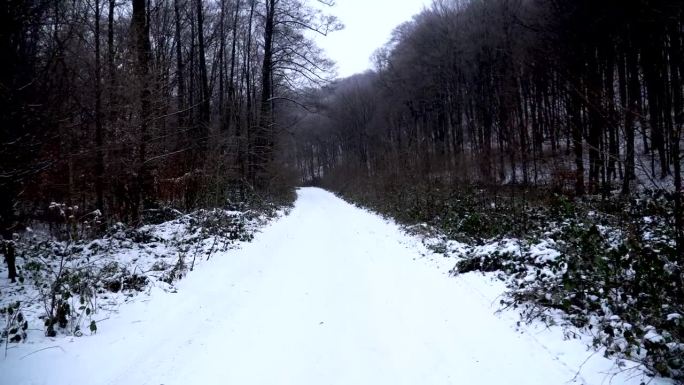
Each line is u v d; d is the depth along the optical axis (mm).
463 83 33312
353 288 7965
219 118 22938
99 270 8414
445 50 33344
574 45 15398
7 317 6141
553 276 6641
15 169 6816
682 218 5703
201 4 21953
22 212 9219
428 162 20547
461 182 17750
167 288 7637
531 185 15750
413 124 42469
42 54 7969
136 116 12578
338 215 23766
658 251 6348
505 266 7809
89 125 10961
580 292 5793
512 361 4754
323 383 4480
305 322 6215
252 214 17859
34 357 4852
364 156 51469
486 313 6223
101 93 11180
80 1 11938
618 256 5918
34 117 6828
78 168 10836
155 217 14500
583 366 4453
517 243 8766
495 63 25562
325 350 5266
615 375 4207
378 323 6117
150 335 5648
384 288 7887
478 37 28219
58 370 4605
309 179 89062
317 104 26766
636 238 6316
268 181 26406
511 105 18484
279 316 6477
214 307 6859
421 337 5562
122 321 6109
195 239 11984
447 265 9211
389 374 4645
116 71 11898
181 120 19453
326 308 6832
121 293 7371
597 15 14914
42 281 8281
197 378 4551
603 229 8555
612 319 5145
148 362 4879
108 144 11227
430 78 35875
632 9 12750
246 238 13273
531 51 17953
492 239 10781
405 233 14719
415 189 19438
